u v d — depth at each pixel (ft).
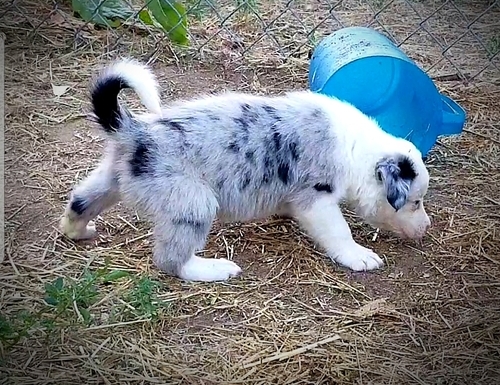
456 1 6.71
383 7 6.37
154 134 3.78
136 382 3.37
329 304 3.78
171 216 3.76
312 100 4.10
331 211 4.00
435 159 4.82
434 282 3.93
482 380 3.44
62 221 4.05
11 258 3.92
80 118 4.97
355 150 4.02
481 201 4.49
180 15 5.63
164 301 3.72
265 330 3.63
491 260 4.07
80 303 3.65
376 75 4.74
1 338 3.44
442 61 5.86
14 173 4.47
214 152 3.83
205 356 3.49
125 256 3.97
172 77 5.45
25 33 5.76
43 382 3.34
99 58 5.60
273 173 3.94
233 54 5.74
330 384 3.41
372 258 4.00
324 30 6.09
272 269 3.96
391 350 3.56
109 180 3.91
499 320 3.72
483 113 5.28
